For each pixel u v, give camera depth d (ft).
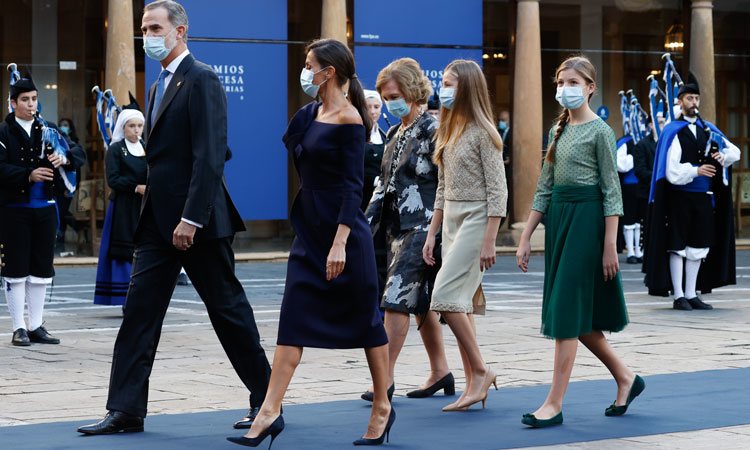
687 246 76.95
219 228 39.34
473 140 43.01
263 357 40.19
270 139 120.78
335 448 36.55
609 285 41.27
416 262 44.57
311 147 36.65
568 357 40.47
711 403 43.78
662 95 113.80
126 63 111.96
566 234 41.09
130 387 38.88
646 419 40.91
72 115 112.57
